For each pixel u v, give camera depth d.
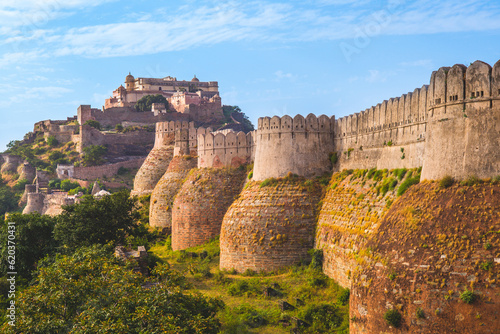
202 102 199.75
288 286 43.00
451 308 26.66
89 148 171.75
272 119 51.59
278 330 36.25
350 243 40.00
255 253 47.41
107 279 32.84
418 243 28.84
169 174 74.62
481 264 26.61
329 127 51.00
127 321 27.80
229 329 35.88
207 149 63.59
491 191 28.45
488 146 29.34
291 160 50.38
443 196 29.83
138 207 79.81
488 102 29.55
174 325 27.25
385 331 28.61
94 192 139.12
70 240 54.69
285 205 48.12
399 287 28.42
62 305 31.81
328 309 37.50
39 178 162.25
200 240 60.53
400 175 38.28
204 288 45.72
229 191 60.56
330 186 48.06
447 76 31.28
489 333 25.69
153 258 53.16
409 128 38.31
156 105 196.88
